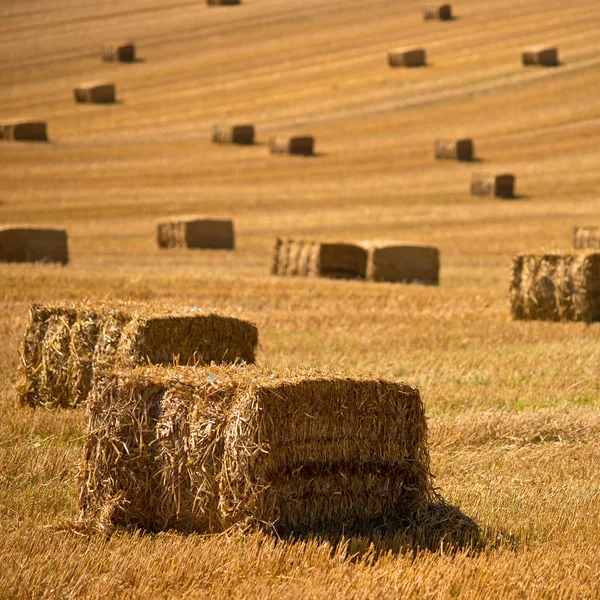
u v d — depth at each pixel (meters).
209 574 24.22
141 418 28.53
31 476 32.56
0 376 50.03
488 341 64.31
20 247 113.56
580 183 194.50
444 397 46.00
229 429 27.00
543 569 24.89
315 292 87.25
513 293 74.56
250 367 30.17
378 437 29.00
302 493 27.81
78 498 29.31
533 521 29.33
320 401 27.94
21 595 22.97
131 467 28.50
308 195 187.75
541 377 52.47
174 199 182.75
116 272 97.44
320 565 25.14
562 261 73.56
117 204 177.62
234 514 26.86
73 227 157.38
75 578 24.00
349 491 28.61
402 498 29.33
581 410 43.66
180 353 43.72
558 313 73.50
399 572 24.23
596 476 34.62
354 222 164.25
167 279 91.75
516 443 39.16
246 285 90.50
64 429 38.97
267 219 167.38
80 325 44.28
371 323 71.19
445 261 129.38
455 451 37.69
